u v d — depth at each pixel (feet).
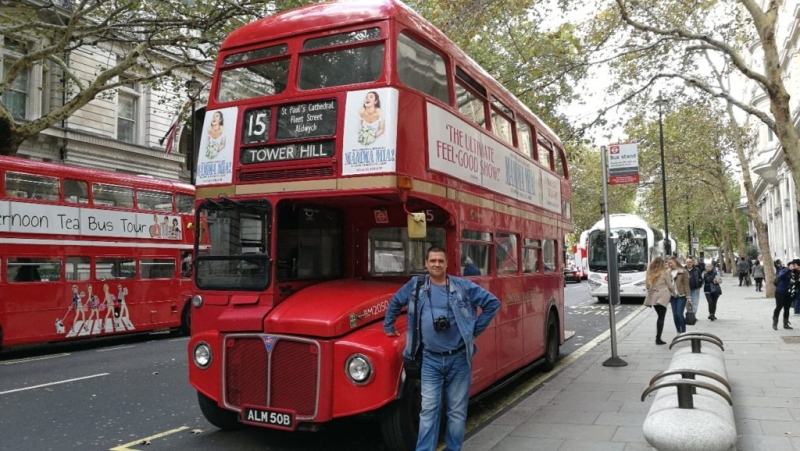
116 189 52.75
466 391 16.76
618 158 36.11
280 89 21.09
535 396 27.55
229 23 58.29
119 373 36.09
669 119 96.43
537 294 33.68
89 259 49.78
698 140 108.47
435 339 16.43
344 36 20.42
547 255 36.60
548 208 36.99
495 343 26.50
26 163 45.57
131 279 53.36
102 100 86.63
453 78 23.56
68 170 48.60
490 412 26.76
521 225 31.14
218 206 21.21
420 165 20.03
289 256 21.30
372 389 17.90
